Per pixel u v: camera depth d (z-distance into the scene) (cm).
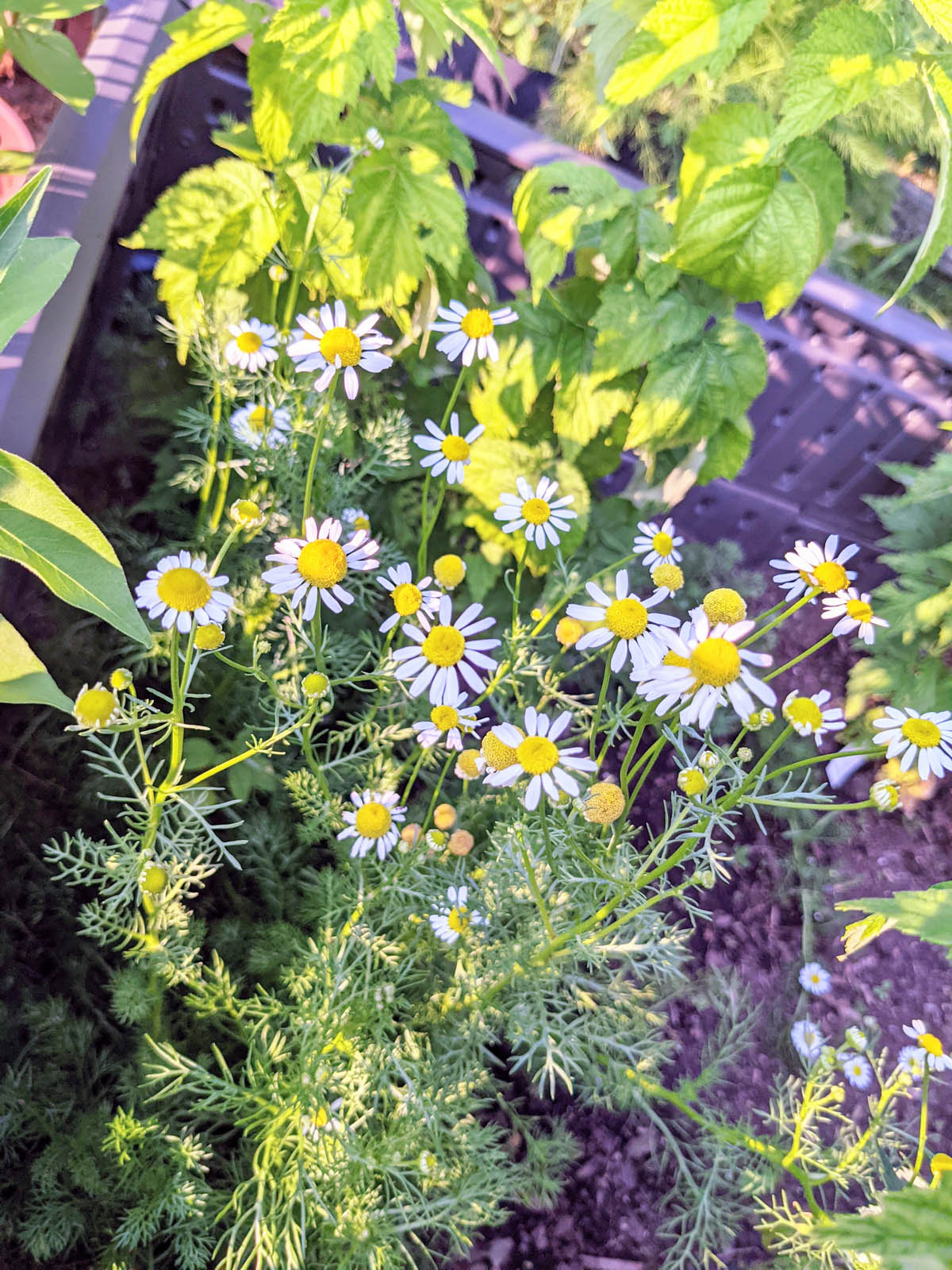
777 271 27
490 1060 32
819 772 42
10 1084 25
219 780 30
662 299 31
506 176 33
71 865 28
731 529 44
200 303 29
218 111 32
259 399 31
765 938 38
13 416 25
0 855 26
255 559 31
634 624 21
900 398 38
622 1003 30
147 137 30
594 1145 32
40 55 27
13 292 16
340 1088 25
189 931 27
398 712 34
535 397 34
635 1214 31
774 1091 35
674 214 30
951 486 38
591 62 36
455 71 38
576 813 26
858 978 38
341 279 31
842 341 37
